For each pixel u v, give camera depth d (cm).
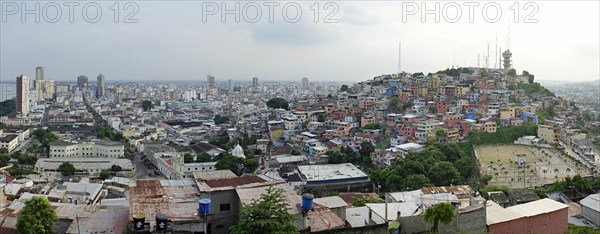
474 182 14138
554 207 6900
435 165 14575
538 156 17775
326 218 5678
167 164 19475
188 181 6619
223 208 5622
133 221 4969
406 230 5819
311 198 5403
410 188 13375
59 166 19112
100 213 6162
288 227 4916
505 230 6241
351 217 6156
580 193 11194
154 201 5659
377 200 8969
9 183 12319
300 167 16912
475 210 6066
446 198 6806
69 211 6312
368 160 18300
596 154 18850
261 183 6050
